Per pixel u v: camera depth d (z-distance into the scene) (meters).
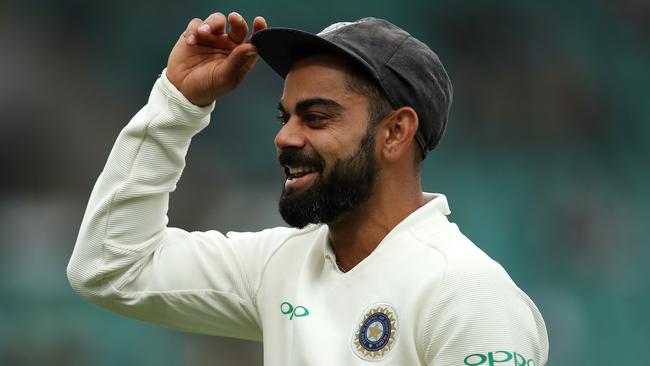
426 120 8.84
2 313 34.84
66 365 33.78
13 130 40.28
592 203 47.62
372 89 8.59
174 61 9.48
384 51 8.61
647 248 46.50
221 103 43.34
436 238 8.57
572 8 52.34
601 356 41.78
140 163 9.48
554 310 42.81
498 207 46.78
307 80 8.62
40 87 42.44
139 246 9.57
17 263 36.84
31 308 35.31
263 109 43.88
